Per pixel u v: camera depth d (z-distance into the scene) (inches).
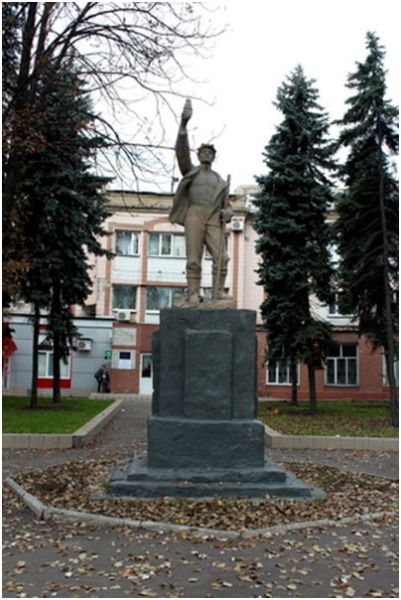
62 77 432.5
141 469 304.8
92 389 1165.1
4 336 707.4
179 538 231.6
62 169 647.1
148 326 1184.2
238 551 218.2
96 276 1205.1
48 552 216.7
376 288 695.7
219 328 321.1
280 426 597.0
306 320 714.8
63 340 748.0
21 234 555.8
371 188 682.8
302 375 1173.7
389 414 721.0
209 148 347.6
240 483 295.3
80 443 479.8
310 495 292.7
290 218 720.3
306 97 747.4
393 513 272.4
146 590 182.7
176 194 346.9
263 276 731.4
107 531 240.5
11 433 489.1
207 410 312.2
